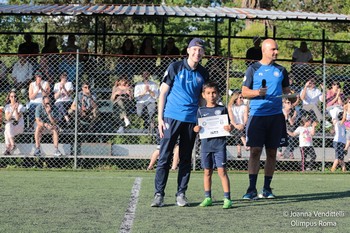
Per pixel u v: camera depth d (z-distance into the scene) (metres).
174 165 15.01
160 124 9.30
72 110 16.02
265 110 10.12
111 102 16.38
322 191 11.55
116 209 9.23
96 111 16.17
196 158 15.51
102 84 17.55
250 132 10.23
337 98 16.16
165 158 9.37
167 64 17.61
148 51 17.98
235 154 15.86
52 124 15.70
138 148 16.00
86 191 11.13
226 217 8.66
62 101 15.95
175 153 14.97
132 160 16.17
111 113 16.38
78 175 13.88
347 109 15.80
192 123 9.34
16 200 10.02
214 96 9.23
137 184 12.20
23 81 17.05
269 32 28.47
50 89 16.62
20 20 28.94
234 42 28.48
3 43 28.89
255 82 10.13
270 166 10.39
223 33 29.78
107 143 16.05
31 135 16.09
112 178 13.27
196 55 9.18
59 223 8.16
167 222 8.26
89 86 16.38
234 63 22.16
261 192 10.58
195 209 9.28
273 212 9.09
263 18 16.38
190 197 10.51
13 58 21.02
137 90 16.25
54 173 14.32
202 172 14.89
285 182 13.10
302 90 16.09
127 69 17.42
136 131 16.36
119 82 16.48
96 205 9.59
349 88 18.00
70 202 9.86
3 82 17.27
